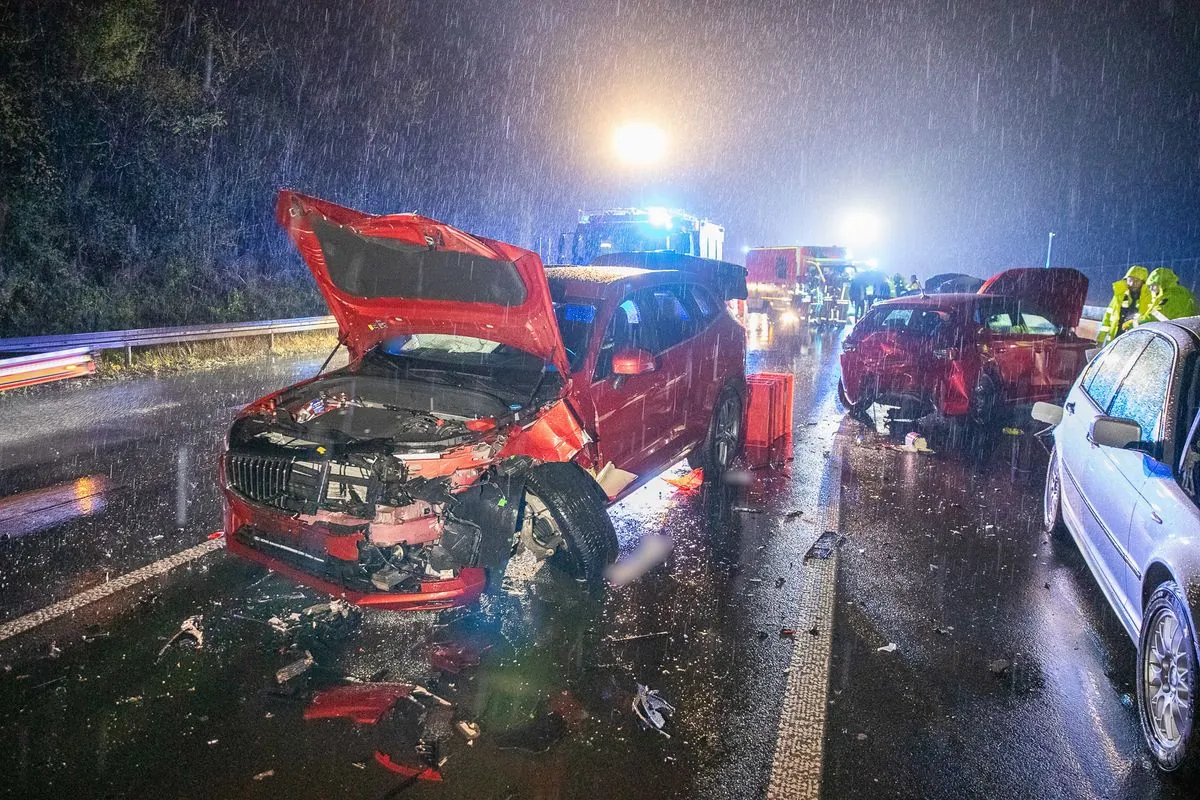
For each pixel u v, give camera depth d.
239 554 4.18
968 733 3.22
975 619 4.24
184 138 18.72
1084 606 4.42
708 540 5.37
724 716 3.29
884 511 6.05
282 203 4.17
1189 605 2.87
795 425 9.23
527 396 4.54
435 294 4.50
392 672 3.55
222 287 19.73
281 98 21.94
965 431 8.86
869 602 4.43
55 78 15.63
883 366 8.87
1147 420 3.91
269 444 4.12
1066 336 9.26
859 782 2.90
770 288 25.88
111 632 3.84
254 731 3.10
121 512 5.56
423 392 4.61
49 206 16.02
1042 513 6.06
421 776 2.86
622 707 3.33
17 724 3.11
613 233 17.22
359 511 3.79
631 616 4.18
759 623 4.14
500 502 4.07
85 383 10.93
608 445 4.86
